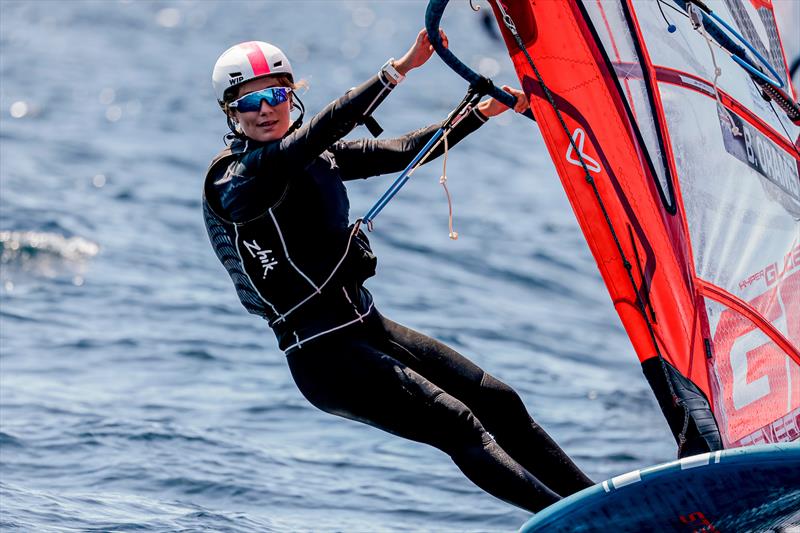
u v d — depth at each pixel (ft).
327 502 77.71
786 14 60.08
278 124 50.49
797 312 54.39
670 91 50.98
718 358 50.44
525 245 178.09
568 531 45.91
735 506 45.44
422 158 51.49
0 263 139.74
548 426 100.68
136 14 410.52
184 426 91.09
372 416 50.60
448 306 143.54
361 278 52.21
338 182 52.29
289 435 92.53
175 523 68.85
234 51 50.80
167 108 262.47
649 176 49.62
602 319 146.41
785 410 52.54
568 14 48.70
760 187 54.29
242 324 124.47
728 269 51.72
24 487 74.54
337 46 385.70
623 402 109.60
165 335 118.42
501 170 232.94
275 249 50.88
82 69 305.94
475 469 48.65
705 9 51.70
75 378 103.19
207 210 52.06
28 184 180.75
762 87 55.36
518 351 127.44
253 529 69.62
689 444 48.49
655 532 46.34
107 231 158.81
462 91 310.45
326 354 51.11
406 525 74.38
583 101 48.70
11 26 367.86
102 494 74.64
